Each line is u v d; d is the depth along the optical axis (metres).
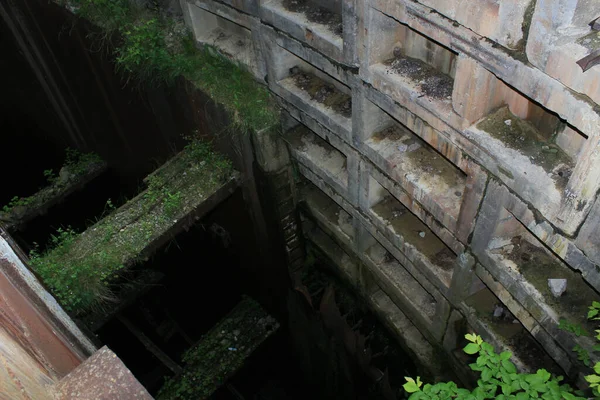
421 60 4.70
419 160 5.23
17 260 2.85
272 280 9.49
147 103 8.87
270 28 5.95
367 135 5.54
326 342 8.90
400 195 5.47
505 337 5.20
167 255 10.48
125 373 2.30
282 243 8.52
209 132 7.81
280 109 6.95
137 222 7.31
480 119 4.00
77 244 7.10
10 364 1.83
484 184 4.08
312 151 7.00
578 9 2.75
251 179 7.78
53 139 13.78
